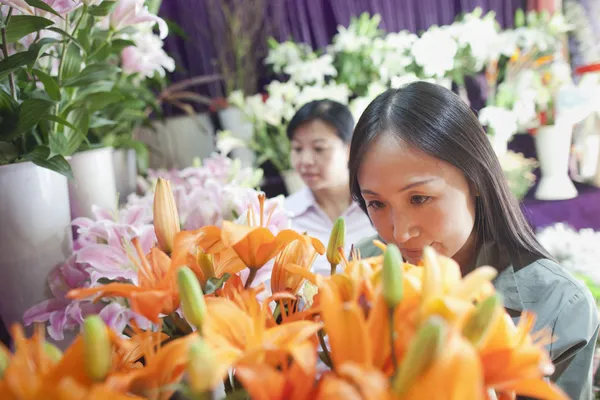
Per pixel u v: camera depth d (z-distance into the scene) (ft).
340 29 7.13
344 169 5.58
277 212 2.81
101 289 1.55
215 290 1.80
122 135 4.91
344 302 1.52
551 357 2.77
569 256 5.67
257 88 7.93
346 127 5.47
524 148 7.14
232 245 1.68
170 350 1.33
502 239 2.84
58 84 3.21
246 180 5.02
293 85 6.81
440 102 2.54
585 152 6.68
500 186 2.68
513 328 1.47
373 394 1.11
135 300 1.52
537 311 2.83
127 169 4.92
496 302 1.28
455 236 2.54
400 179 2.45
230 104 6.88
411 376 1.15
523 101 6.33
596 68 6.27
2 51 3.08
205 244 1.83
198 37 7.53
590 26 6.88
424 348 1.13
